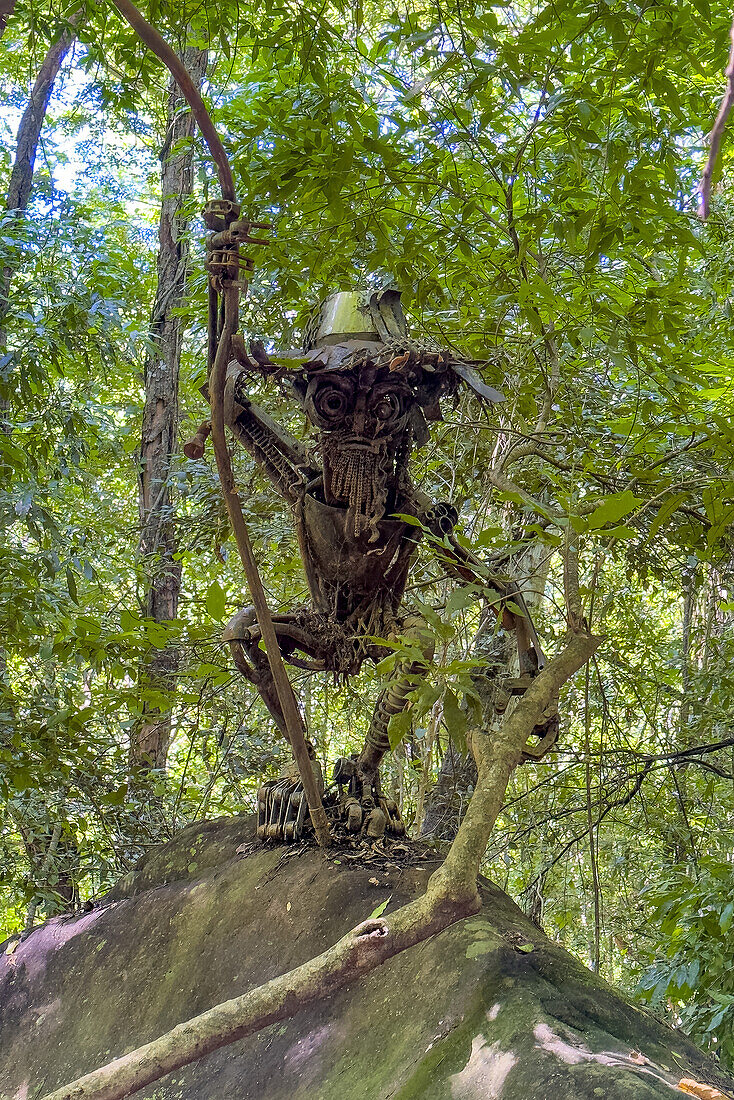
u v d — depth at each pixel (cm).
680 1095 251
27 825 676
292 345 596
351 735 856
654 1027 320
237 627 439
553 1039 288
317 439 457
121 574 862
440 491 648
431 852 439
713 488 426
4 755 575
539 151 511
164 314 1083
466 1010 315
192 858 484
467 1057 297
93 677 783
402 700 441
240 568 881
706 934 455
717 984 449
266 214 518
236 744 735
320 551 438
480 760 363
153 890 481
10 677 750
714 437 428
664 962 479
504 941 338
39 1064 429
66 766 602
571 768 747
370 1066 324
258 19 571
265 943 407
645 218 464
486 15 413
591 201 534
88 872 723
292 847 448
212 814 839
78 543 704
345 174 454
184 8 493
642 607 889
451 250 545
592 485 579
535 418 577
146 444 1064
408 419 424
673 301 481
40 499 679
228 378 435
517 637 458
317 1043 349
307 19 467
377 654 446
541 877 721
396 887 402
